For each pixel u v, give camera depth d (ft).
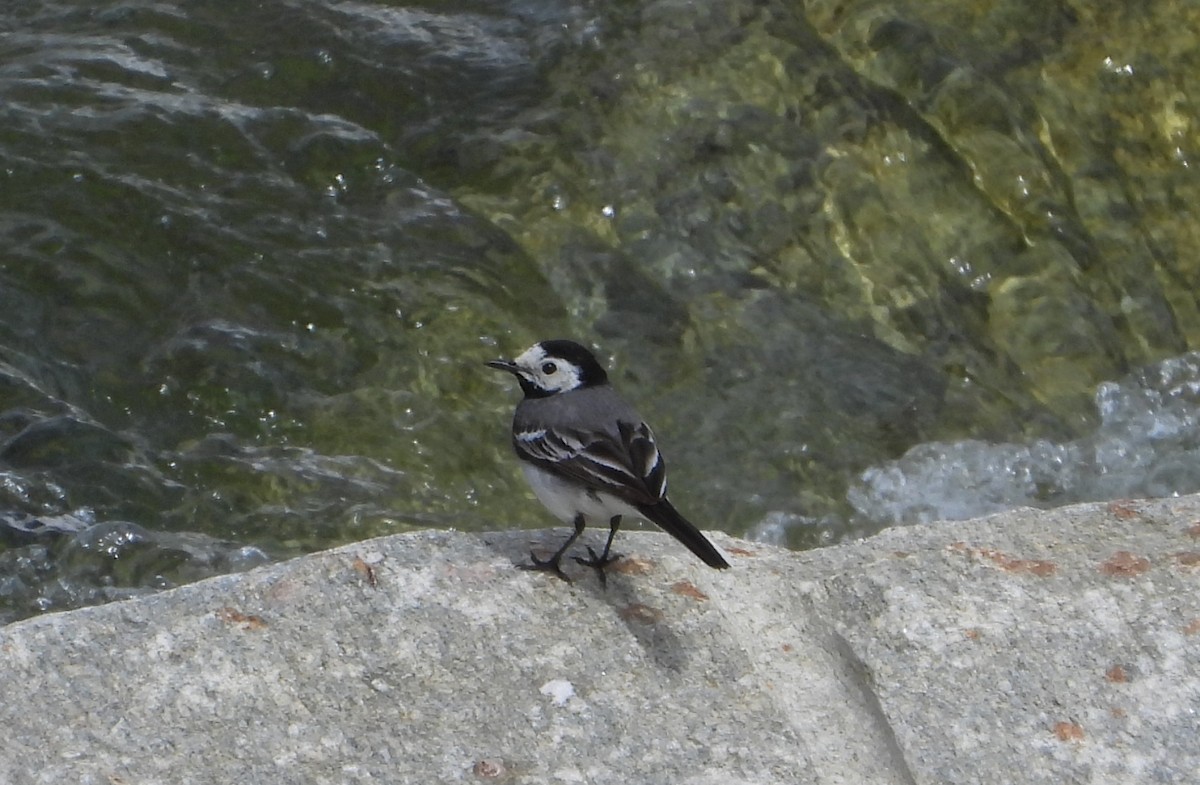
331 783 19.86
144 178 48.39
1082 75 55.57
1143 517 25.91
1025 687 22.12
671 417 46.01
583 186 50.39
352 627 22.44
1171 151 55.26
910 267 50.72
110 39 53.31
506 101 52.24
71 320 44.62
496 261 48.26
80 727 20.44
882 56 54.29
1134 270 52.80
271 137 50.42
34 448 41.34
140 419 42.91
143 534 39.86
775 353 47.88
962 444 46.60
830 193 51.24
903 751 21.16
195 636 22.02
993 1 56.13
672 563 24.77
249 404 43.75
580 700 21.45
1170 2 56.54
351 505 41.45
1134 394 49.57
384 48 53.42
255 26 53.98
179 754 20.18
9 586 38.34
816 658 22.86
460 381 45.39
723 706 21.57
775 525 43.80
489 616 22.89
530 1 55.42
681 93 52.60
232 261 46.75
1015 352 50.06
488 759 20.38
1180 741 21.36
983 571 24.18
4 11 54.39
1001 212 52.34
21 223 46.52
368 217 48.85
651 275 49.03
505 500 42.80
